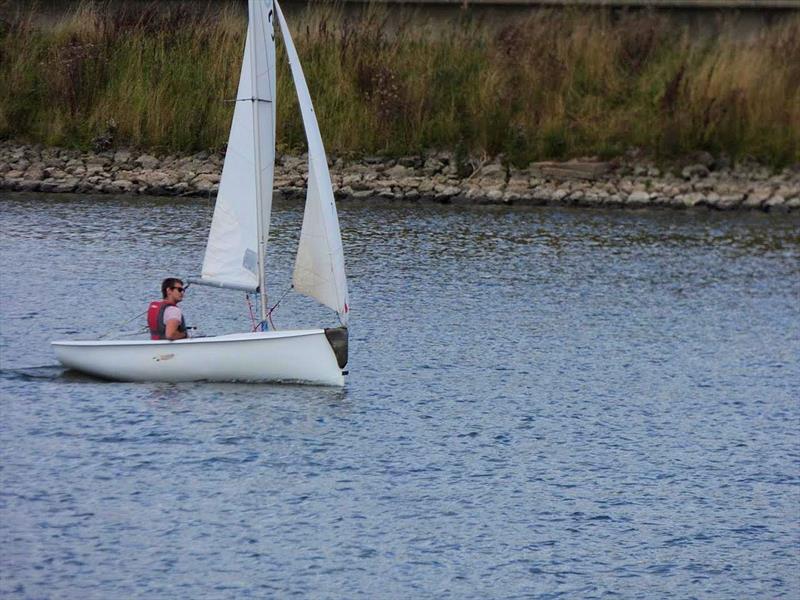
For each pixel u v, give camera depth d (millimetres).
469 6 156875
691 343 93938
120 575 55750
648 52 153625
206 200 139625
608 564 59156
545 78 150500
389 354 87250
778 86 150625
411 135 147875
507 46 153000
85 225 123375
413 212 136750
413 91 149000
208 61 149500
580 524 62969
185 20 152875
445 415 76000
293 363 78062
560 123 148250
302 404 76000
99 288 100375
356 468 67688
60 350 78125
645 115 149875
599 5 158625
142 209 132875
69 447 68062
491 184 144375
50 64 148500
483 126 147750
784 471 70438
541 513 63875
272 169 79625
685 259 120438
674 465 70688
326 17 153000
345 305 78000
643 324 98312
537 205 143250
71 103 147000
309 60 150000
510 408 78000
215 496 63531
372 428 73062
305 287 78375
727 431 76188
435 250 119375
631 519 63781
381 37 152875
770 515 64875
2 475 64438
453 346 89875
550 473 68688
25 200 134875
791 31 155875
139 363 77500
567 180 145625
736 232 133125
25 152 144250
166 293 78375
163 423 71750
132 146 146375
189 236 120562
